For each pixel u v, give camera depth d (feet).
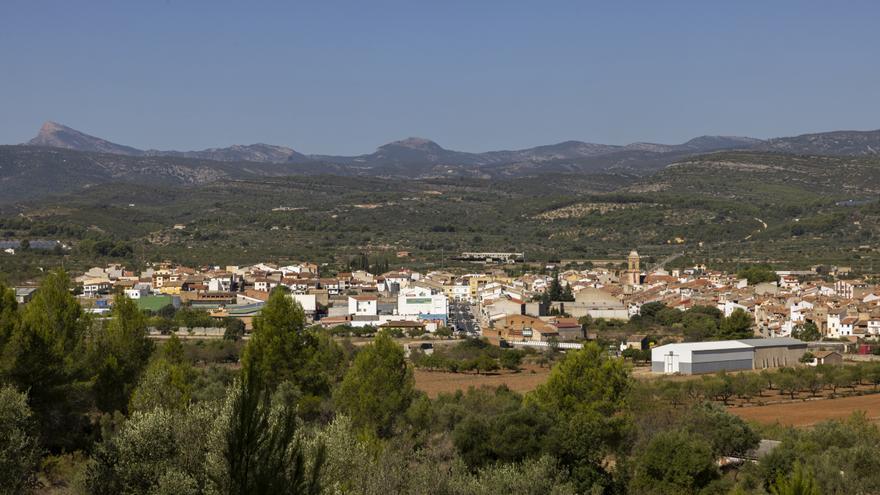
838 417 421.18
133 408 263.29
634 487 282.77
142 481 180.96
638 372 579.48
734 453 329.52
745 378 507.71
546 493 230.89
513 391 467.93
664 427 346.33
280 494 132.16
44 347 246.06
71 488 189.06
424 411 313.53
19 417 192.54
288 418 137.80
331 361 402.93
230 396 181.98
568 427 282.97
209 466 166.20
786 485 162.40
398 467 208.85
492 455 272.51
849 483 261.85
